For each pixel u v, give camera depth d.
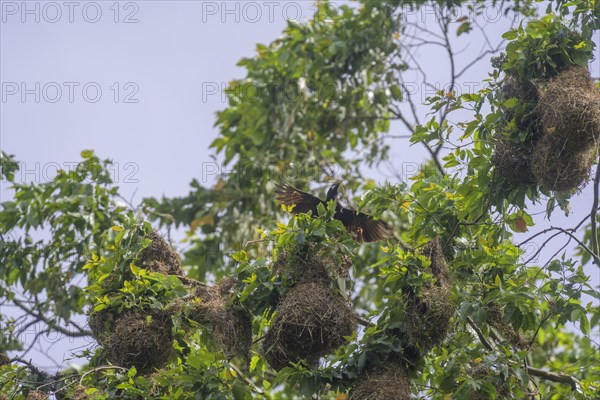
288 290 19.42
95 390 19.61
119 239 21.33
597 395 21.42
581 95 19.55
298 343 18.83
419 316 19.11
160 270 21.59
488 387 19.44
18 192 30.27
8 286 31.20
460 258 21.77
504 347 20.08
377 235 23.88
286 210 20.19
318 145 33.69
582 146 19.47
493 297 20.45
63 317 29.78
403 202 22.17
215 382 19.44
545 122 19.77
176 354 21.11
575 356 29.98
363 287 31.14
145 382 19.41
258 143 32.91
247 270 20.02
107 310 20.75
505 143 20.61
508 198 21.31
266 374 26.06
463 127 21.41
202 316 20.31
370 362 19.23
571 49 20.62
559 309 20.83
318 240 19.55
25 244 30.53
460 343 21.47
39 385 21.56
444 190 22.20
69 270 30.39
